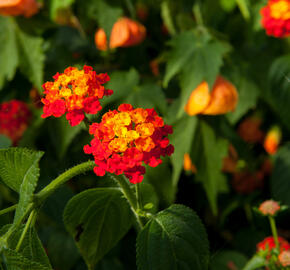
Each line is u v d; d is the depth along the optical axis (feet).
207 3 2.28
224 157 2.27
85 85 1.27
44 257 1.28
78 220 1.39
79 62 2.49
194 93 2.01
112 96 2.14
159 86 2.17
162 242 1.28
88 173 2.24
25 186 1.22
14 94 2.52
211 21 2.34
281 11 1.99
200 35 2.10
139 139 1.24
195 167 2.23
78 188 2.32
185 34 2.11
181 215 1.31
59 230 2.10
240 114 2.32
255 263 1.68
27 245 1.28
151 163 1.25
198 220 1.31
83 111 1.27
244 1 2.17
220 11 2.32
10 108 2.35
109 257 2.11
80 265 2.10
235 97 2.04
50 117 2.26
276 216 1.69
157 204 2.11
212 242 2.39
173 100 2.31
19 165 1.26
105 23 2.10
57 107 1.26
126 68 2.45
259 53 2.43
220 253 2.19
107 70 2.43
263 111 2.63
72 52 2.57
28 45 2.31
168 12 2.35
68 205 1.37
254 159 2.68
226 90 2.01
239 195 2.60
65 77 1.28
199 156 2.22
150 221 1.30
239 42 2.45
